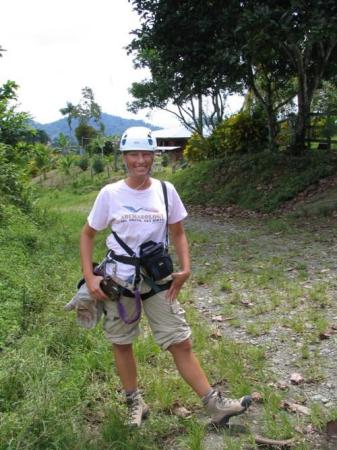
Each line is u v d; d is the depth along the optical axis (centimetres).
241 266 789
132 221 313
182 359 331
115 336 332
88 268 322
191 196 1809
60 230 1122
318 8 1235
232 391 385
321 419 343
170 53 1585
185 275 322
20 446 291
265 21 1244
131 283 315
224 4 1426
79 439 308
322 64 1639
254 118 2045
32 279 625
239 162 1808
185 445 319
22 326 484
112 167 4200
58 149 5656
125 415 341
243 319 559
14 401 340
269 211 1436
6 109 1267
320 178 1488
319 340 486
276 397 368
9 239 841
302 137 1719
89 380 401
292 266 769
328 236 979
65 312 514
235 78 1559
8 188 1182
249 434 329
